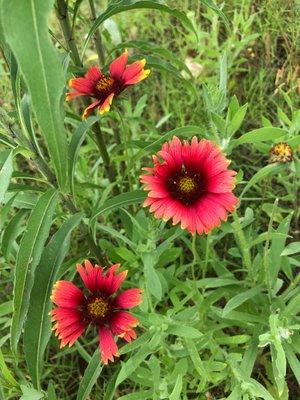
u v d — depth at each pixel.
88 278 0.20
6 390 0.22
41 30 0.13
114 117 0.28
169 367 0.21
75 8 0.23
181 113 0.32
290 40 0.34
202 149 0.19
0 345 0.22
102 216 0.29
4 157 0.19
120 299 0.19
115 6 0.22
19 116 0.18
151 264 0.19
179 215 0.18
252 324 0.22
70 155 0.20
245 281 0.22
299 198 0.28
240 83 0.35
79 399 0.20
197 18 0.36
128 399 0.20
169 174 0.19
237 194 0.30
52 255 0.19
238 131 0.33
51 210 0.18
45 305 0.19
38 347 0.19
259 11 0.34
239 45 0.32
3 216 0.19
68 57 0.22
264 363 0.23
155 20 0.38
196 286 0.21
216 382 0.21
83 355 0.24
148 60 0.25
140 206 0.28
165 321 0.19
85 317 0.19
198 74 0.34
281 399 0.22
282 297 0.22
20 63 0.14
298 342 0.20
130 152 0.30
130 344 0.19
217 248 0.29
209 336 0.21
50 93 0.15
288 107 0.33
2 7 0.13
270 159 0.22
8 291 0.27
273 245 0.21
